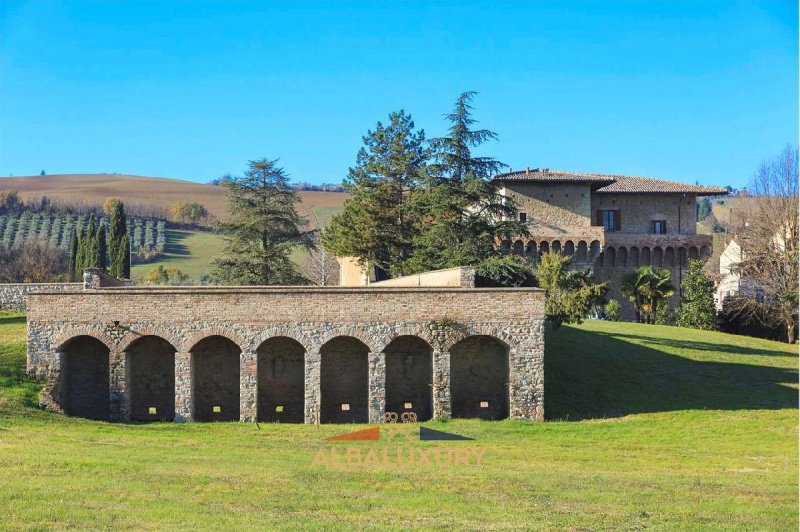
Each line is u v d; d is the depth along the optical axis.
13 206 173.75
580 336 72.62
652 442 43.22
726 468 37.16
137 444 37.03
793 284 92.38
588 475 34.34
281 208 98.44
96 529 23.78
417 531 24.80
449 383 47.16
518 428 45.41
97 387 48.94
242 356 46.72
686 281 99.88
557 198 105.56
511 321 47.59
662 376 60.84
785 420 49.25
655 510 28.56
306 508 26.95
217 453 35.72
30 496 26.62
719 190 112.25
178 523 24.58
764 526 26.98
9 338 54.53
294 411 49.19
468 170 76.19
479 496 29.48
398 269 83.00
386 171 87.69
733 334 95.81
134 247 157.88
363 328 47.00
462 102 76.12
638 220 111.50
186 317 46.91
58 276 123.88
